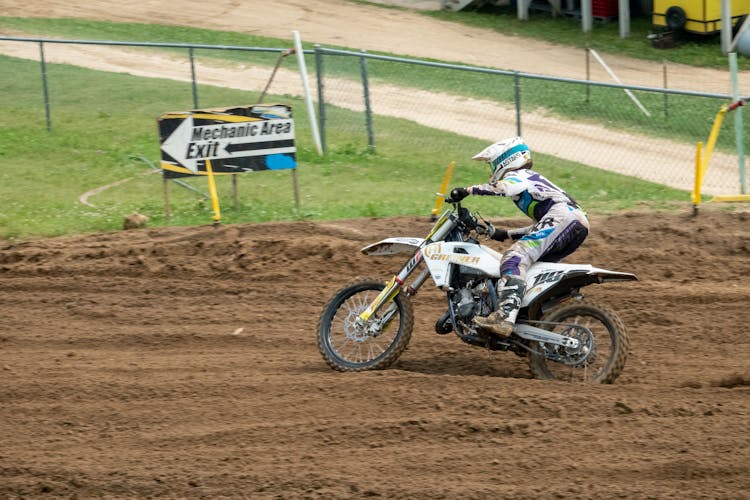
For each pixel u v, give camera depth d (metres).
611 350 17.94
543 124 51.91
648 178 42.75
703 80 67.19
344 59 64.62
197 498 14.52
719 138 46.66
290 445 16.09
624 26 79.00
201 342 21.84
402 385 18.30
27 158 44.22
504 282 18.17
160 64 67.81
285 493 14.51
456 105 55.72
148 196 37.66
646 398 17.30
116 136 48.25
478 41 80.44
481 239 29.12
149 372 19.86
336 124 50.94
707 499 13.91
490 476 14.80
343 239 29.70
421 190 38.56
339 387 18.36
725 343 20.91
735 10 73.56
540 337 18.16
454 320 18.80
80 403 18.27
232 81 63.19
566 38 80.38
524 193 18.66
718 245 28.31
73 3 87.94
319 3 92.06
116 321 23.47
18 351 21.52
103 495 14.74
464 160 44.72
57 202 36.53
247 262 27.62
